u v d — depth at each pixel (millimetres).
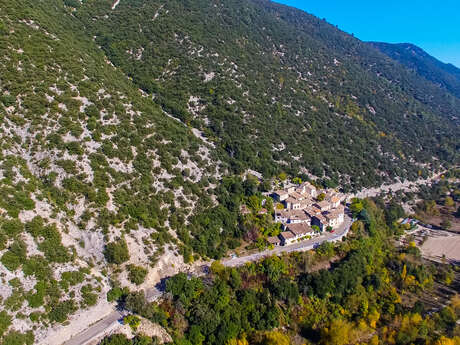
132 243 65188
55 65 86688
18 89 73438
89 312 55188
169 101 114562
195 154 92375
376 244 93688
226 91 124250
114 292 58500
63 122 73312
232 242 77250
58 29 110500
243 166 100438
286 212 89875
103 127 78375
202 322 58781
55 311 52250
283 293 68375
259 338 61469
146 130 86875
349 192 119500
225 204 84188
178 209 75188
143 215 68625
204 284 64375
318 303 70562
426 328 70000
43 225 59062
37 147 68562
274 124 125188
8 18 90500
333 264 79375
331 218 89125
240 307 63938
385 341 68000
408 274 87062
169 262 67250
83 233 63062
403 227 119062
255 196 89688
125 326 54344
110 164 73062
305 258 75688
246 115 121750
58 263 57156
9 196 58281
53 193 64625
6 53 78312
